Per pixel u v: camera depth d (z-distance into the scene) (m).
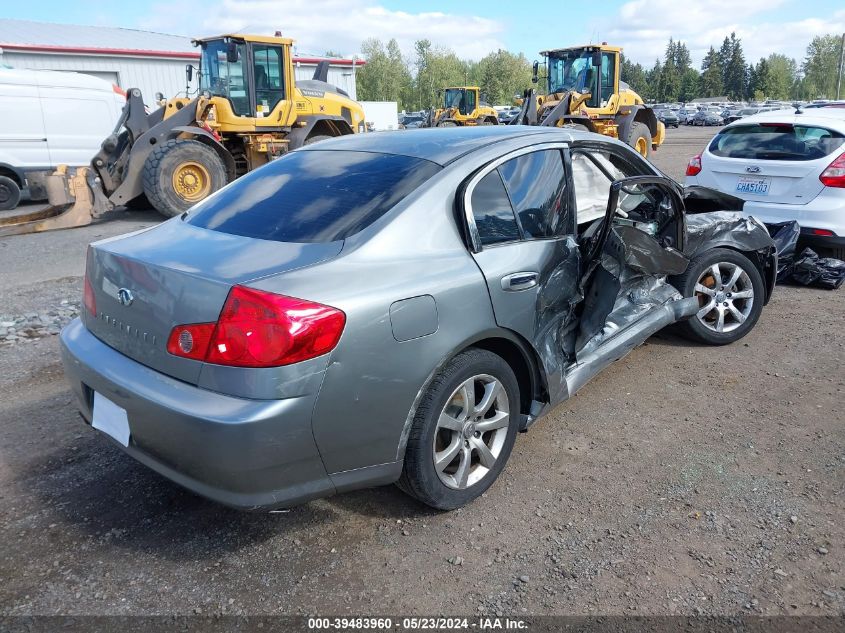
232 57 11.90
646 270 3.79
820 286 6.34
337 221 2.72
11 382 4.25
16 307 5.96
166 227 3.13
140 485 3.11
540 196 3.25
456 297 2.66
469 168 2.95
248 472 2.25
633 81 142.00
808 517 2.85
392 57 92.44
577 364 3.54
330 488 2.47
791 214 6.31
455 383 2.72
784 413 3.81
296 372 2.24
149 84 28.08
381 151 3.22
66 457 3.34
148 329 2.49
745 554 2.62
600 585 2.46
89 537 2.74
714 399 4.00
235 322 2.24
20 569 2.54
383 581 2.50
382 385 2.45
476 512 2.92
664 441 3.51
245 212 3.01
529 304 3.01
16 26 28.97
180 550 2.67
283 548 2.69
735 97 139.00
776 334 5.09
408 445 2.67
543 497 3.03
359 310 2.37
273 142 12.53
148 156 10.84
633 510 2.92
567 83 17.23
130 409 2.45
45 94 13.16
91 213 10.48
